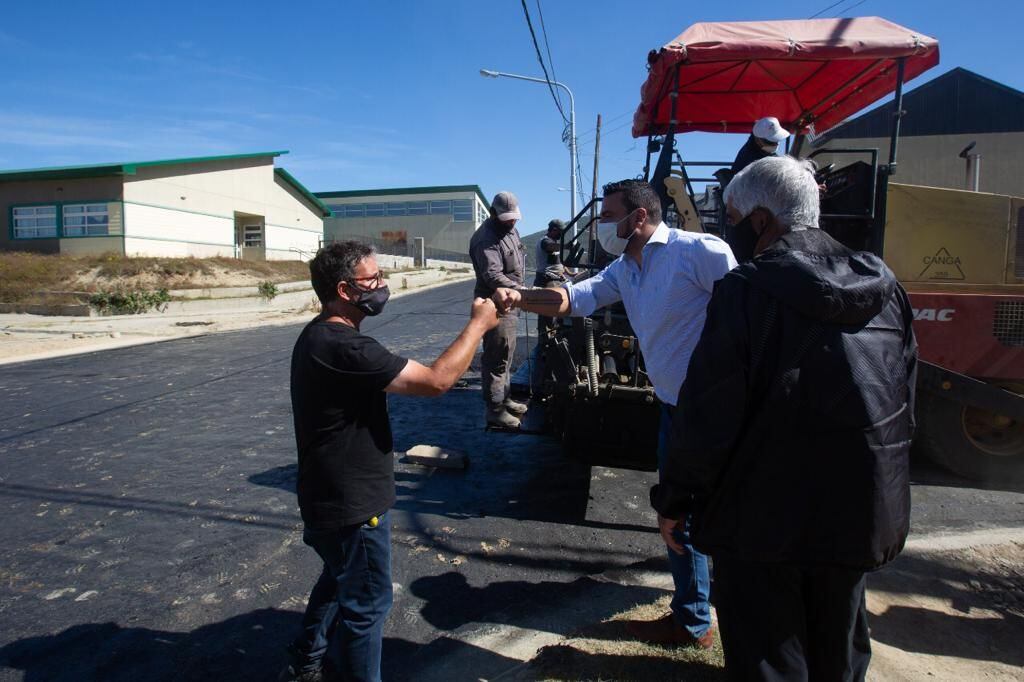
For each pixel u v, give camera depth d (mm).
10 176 25922
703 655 2559
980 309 4707
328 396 2100
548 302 2902
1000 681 2441
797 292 1595
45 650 2836
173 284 23031
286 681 2523
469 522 4152
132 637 2928
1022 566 3389
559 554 3705
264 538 3971
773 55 4207
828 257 1659
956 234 4805
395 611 3119
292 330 16234
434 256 52844
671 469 1794
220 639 2914
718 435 1668
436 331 14734
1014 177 17125
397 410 7188
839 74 5438
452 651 2787
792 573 1774
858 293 1569
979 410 4918
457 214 59781
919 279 4828
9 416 7230
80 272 22859
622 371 4078
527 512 4320
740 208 1948
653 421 4062
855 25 4555
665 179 4566
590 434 4191
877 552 1638
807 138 6660
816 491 1631
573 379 3951
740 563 1791
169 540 3945
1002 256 4805
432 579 3424
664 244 2436
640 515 4281
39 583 3428
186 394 8391
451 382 2232
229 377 9594
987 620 2883
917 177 17156
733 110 6504
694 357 1747
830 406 1602
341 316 2262
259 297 22984
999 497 4559
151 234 26906
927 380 4680
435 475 5078
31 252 25875
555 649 2633
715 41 4305
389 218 60812
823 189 4727
